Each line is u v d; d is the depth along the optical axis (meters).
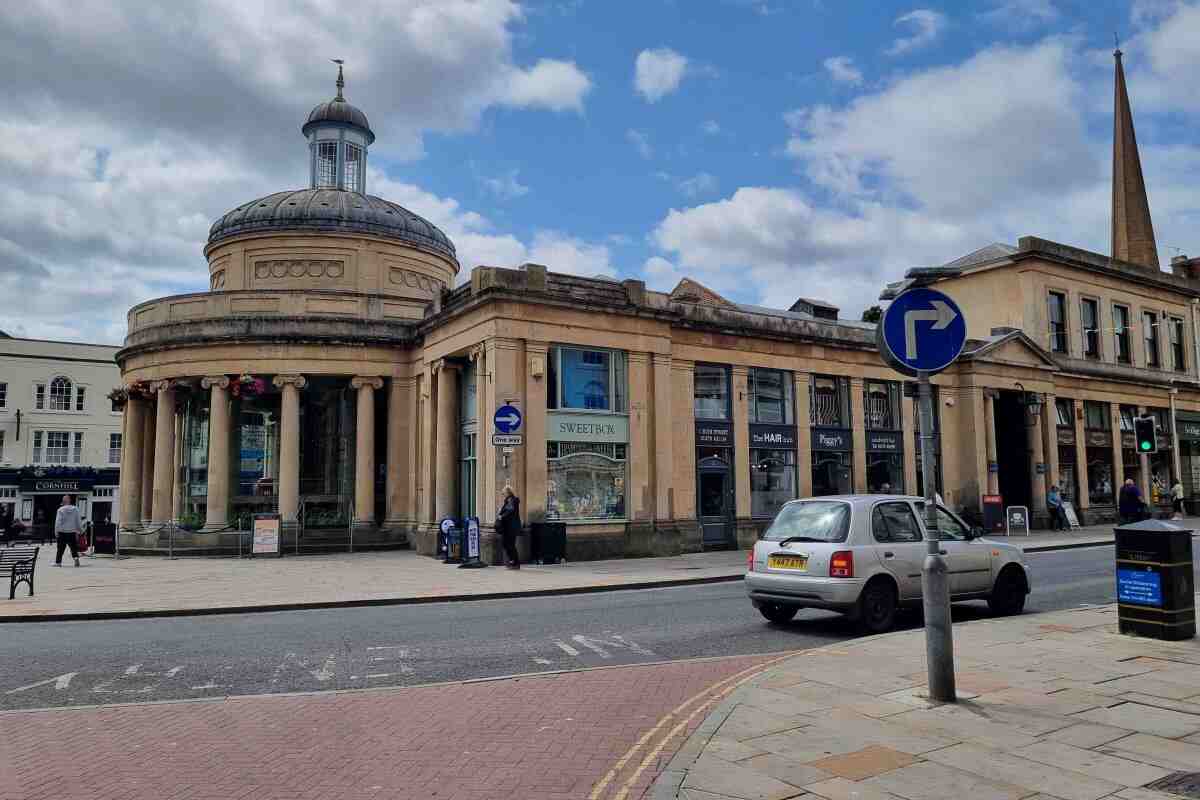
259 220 30.64
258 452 28.19
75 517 23.14
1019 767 5.29
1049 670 7.89
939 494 30.38
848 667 8.16
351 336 27.06
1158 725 6.14
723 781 5.13
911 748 5.70
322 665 9.22
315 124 34.53
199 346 27.08
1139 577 9.59
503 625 11.76
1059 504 31.86
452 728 6.63
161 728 6.78
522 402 21.05
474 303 21.67
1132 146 49.25
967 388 31.30
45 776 5.65
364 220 31.03
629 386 22.80
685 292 36.72
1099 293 37.28
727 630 11.14
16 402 49.44
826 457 27.67
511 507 19.59
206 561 23.91
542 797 5.10
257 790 5.33
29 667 9.34
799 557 10.88
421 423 26.73
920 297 7.10
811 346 27.42
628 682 8.12
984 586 11.68
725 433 25.17
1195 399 41.31
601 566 19.92
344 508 28.14
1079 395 35.38
